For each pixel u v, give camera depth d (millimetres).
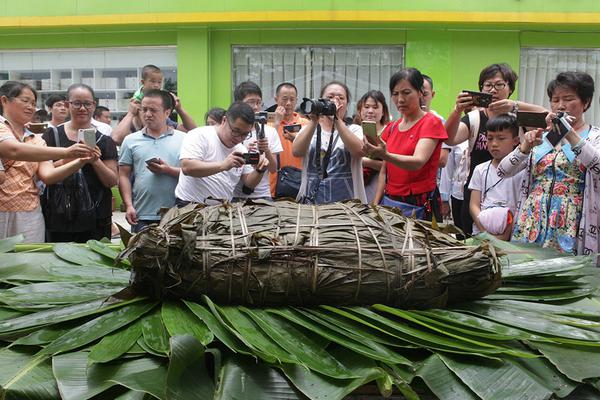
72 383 1412
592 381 1516
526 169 3412
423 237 1934
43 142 4086
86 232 4305
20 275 2201
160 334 1608
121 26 8352
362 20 7906
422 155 3350
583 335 1679
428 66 8203
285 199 2154
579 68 8336
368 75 8398
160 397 1342
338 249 1814
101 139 4367
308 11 7906
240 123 3760
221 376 1453
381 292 1817
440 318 1749
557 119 3068
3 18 8398
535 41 8180
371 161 4359
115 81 8695
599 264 3152
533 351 1654
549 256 2521
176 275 1752
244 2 8055
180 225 1771
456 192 4582
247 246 1802
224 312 1714
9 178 3812
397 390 1607
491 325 1721
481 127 4199
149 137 4445
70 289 1986
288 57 8406
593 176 3121
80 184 4160
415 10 7883
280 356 1489
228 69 8422
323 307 1801
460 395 1477
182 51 8344
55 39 8680
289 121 4797
